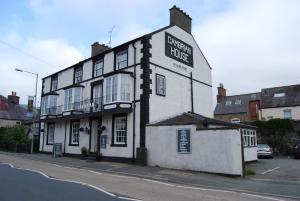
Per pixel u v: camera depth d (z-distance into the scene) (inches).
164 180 524.1
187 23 989.8
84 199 327.9
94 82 953.5
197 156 650.8
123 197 343.6
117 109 799.1
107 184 438.6
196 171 645.9
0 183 425.7
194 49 1003.3
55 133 1123.3
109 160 844.0
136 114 792.9
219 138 619.5
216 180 540.1
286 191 431.5
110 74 841.5
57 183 433.1
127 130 808.3
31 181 447.2
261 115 1579.7
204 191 410.0
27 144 1285.7
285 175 608.1
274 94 1630.2
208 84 1045.8
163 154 715.4
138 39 829.2
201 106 988.6
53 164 762.8
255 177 583.8
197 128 658.8
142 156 742.5
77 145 989.8
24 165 697.6
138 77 810.2
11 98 2306.8
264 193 414.6
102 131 882.1
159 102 813.2
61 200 320.5
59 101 1138.0
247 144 881.5
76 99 997.2
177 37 927.7
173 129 705.0
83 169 663.8
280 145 1213.7
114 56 899.4
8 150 1432.1
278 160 973.8
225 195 382.6
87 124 960.3
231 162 591.8
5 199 321.1
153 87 802.8
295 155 1063.6
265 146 1101.1
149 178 543.2
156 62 826.2
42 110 1185.4
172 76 879.1
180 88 904.9
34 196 339.0
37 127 1365.7
